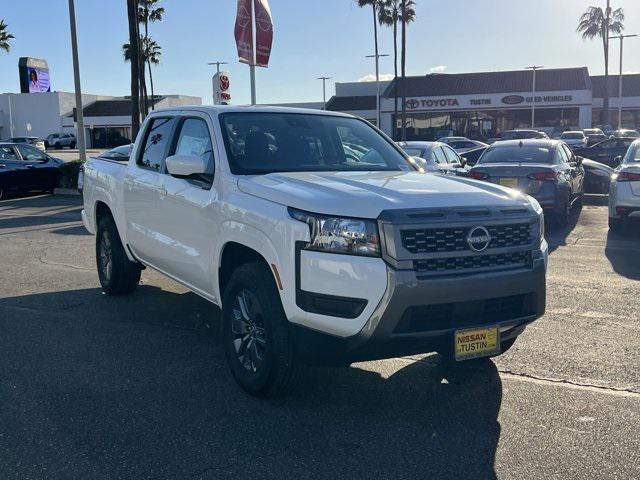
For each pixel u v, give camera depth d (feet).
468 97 192.34
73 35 69.10
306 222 12.67
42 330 19.79
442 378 15.89
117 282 23.30
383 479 11.21
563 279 26.04
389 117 200.95
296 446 12.39
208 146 16.80
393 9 177.27
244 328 14.73
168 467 11.59
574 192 43.14
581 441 12.54
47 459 11.87
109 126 243.60
